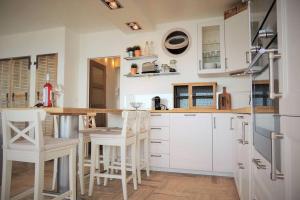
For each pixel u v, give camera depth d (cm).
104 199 219
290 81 73
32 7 338
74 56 443
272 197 91
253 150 145
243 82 352
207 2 321
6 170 162
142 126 286
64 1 319
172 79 385
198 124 308
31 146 153
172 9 341
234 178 273
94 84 475
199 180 281
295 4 73
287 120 74
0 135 211
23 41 452
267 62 105
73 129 223
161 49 391
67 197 192
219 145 298
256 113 135
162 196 228
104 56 439
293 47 72
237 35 317
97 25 412
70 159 182
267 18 105
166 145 320
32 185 261
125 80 412
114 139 225
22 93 445
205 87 355
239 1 317
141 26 372
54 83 418
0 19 382
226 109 326
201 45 351
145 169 330
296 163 67
